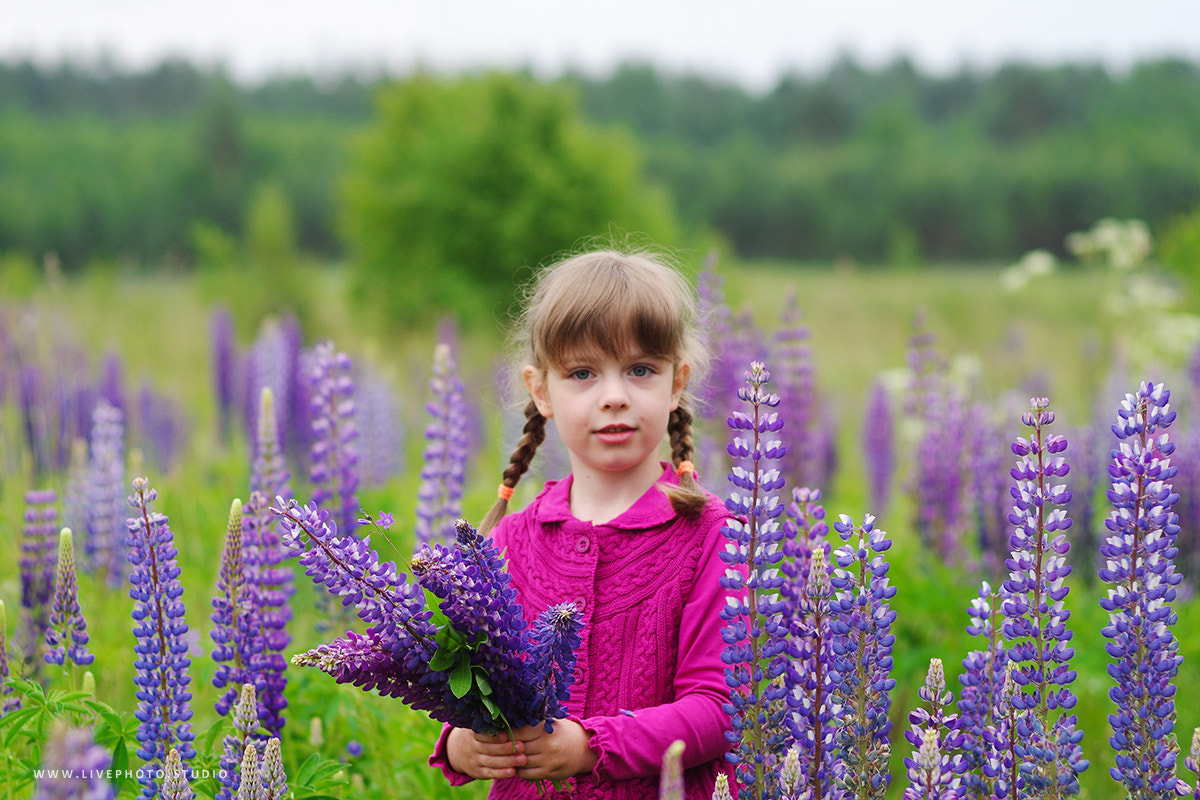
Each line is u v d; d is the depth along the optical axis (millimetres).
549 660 2119
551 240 17859
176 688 2666
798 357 5441
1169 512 2266
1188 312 11172
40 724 2758
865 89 123812
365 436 7891
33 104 122688
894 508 7984
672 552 2566
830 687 2303
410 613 2074
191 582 4762
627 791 2426
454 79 20344
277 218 20875
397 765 3322
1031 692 2441
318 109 127812
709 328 5246
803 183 73688
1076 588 5199
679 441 2896
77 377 7137
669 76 119812
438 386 4160
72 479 4934
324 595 3703
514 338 3266
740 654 2266
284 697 3223
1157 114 88188
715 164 78500
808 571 2422
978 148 82625
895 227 67125
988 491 5375
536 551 2672
